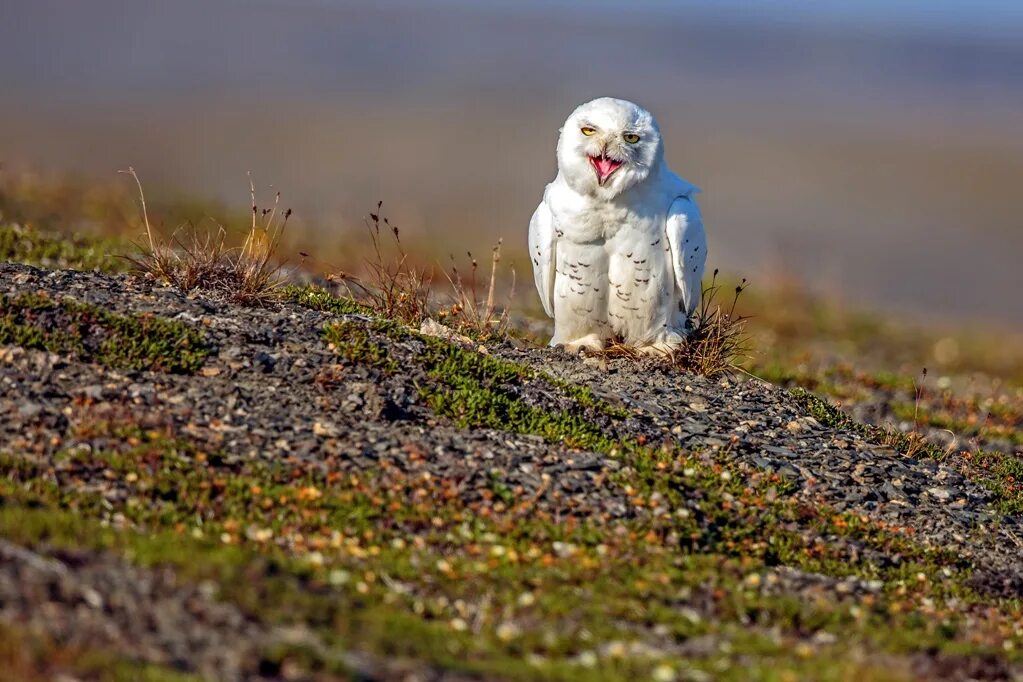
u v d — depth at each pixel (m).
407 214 105.06
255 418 29.53
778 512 30.19
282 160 163.25
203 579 21.86
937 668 22.91
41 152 146.38
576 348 37.97
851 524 30.30
